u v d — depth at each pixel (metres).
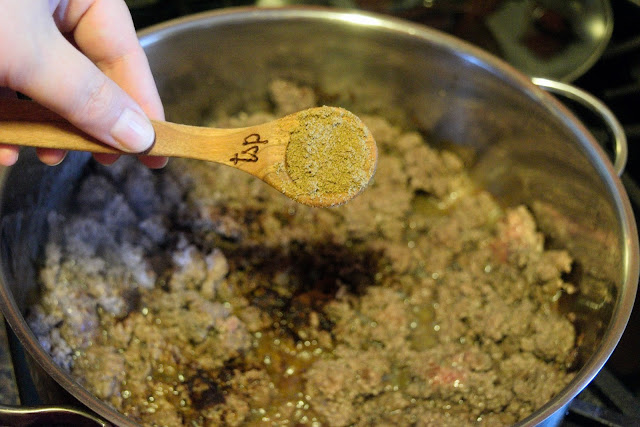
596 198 0.43
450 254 0.49
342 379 0.44
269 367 0.45
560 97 0.53
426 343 0.46
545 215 0.48
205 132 0.38
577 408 0.40
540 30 0.54
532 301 0.46
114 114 0.35
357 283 0.47
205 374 0.44
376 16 0.46
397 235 0.49
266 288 0.47
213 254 0.47
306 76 0.50
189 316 0.45
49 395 0.37
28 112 0.36
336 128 0.37
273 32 0.47
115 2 0.40
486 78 0.46
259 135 0.38
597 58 0.52
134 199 0.48
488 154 0.50
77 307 0.44
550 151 0.46
